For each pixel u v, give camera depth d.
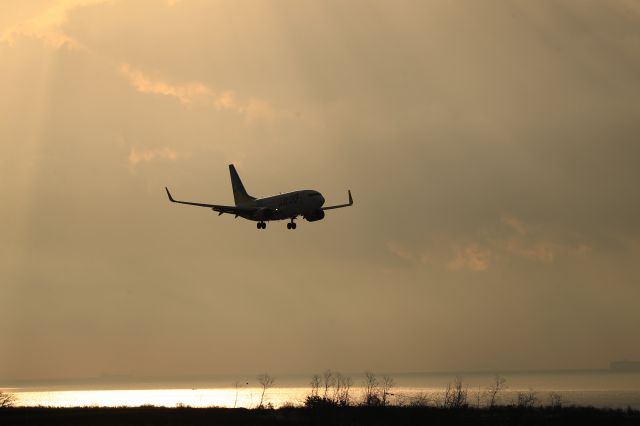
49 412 168.50
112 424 143.38
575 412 172.75
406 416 152.75
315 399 166.25
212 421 149.12
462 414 158.88
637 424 155.12
